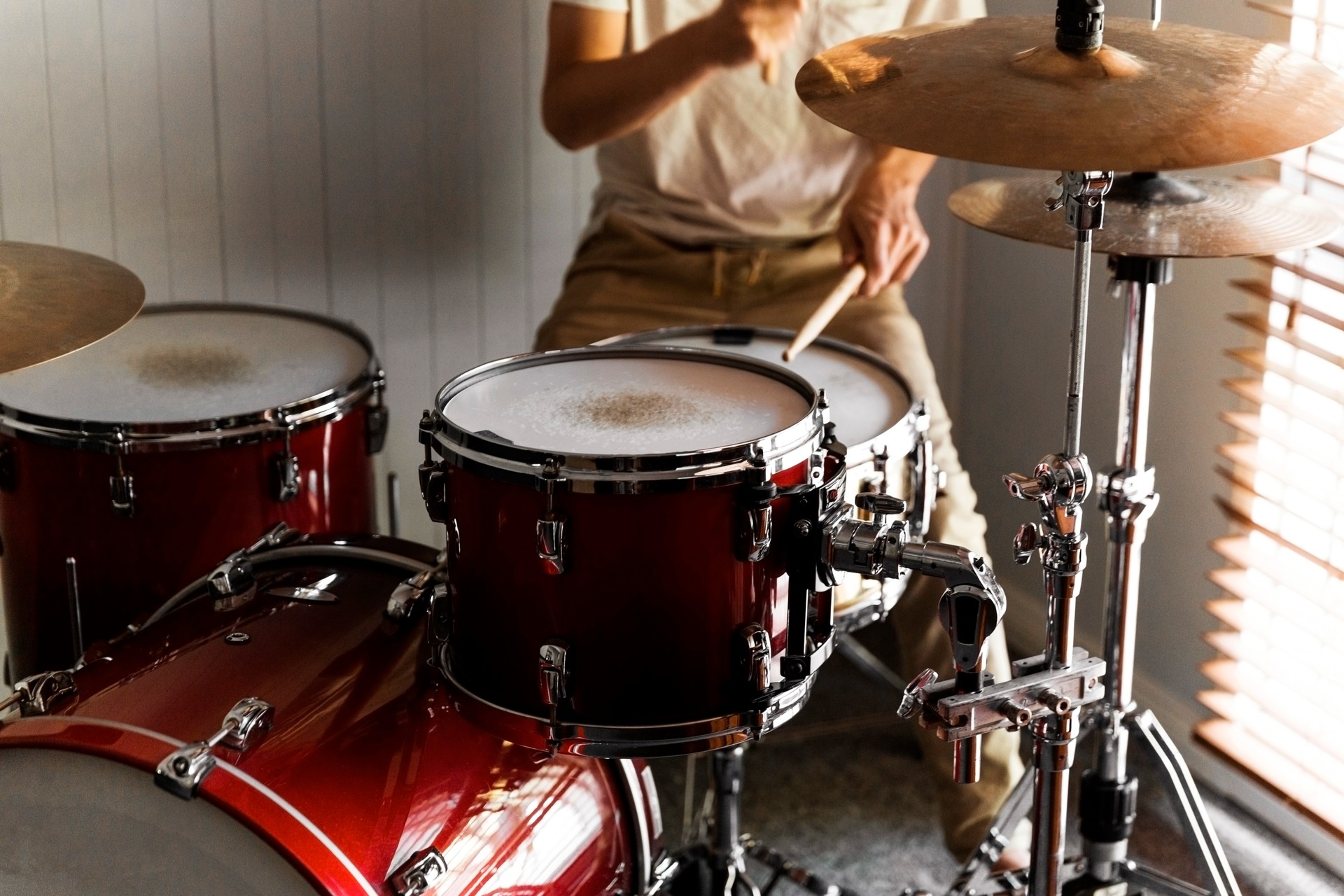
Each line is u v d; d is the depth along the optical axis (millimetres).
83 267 1280
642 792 1343
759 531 1063
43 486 1437
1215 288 1834
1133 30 1205
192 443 1401
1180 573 1986
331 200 2068
